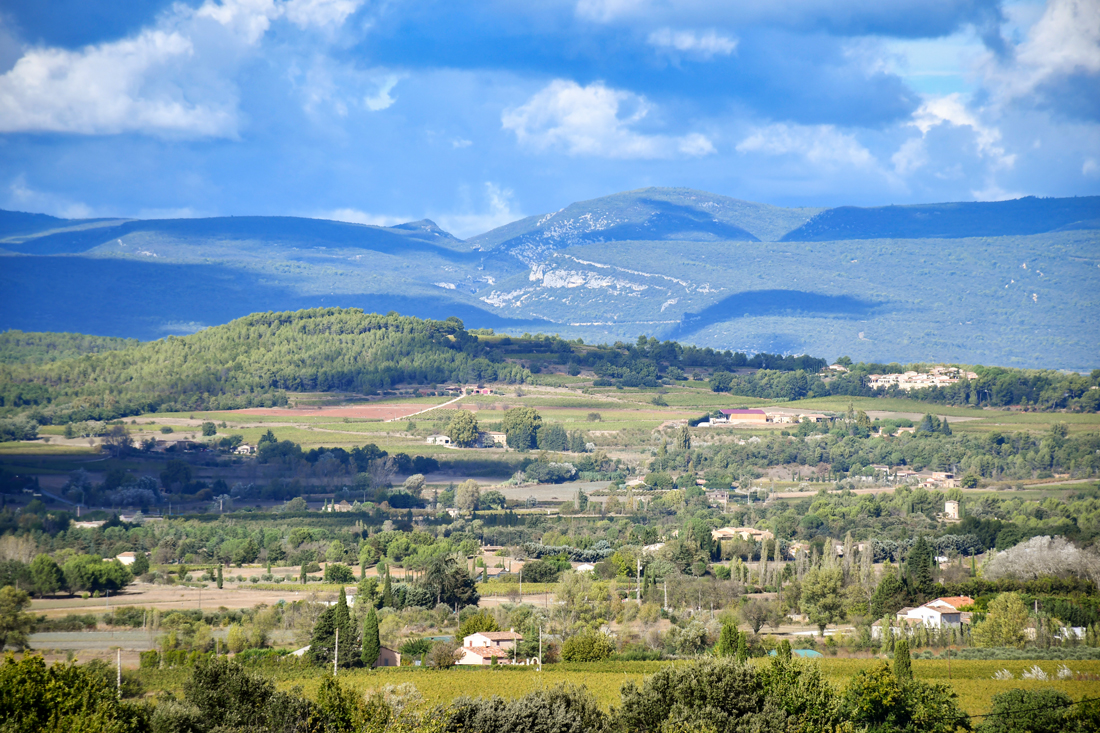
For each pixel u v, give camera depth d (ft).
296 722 351.67
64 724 322.14
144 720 342.85
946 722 398.62
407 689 386.11
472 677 497.05
